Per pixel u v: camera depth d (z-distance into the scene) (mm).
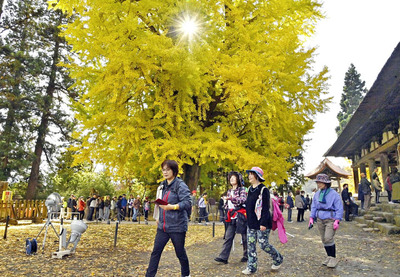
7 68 24750
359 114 15812
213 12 9562
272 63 8469
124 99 9148
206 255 6562
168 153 8406
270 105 9062
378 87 12117
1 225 11594
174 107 9562
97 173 31172
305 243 7672
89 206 17828
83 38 8039
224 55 8602
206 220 15664
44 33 27266
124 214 20734
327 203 5211
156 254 3867
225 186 29281
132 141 8766
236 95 8961
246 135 11500
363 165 25172
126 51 7848
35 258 5973
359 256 5879
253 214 4785
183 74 8320
